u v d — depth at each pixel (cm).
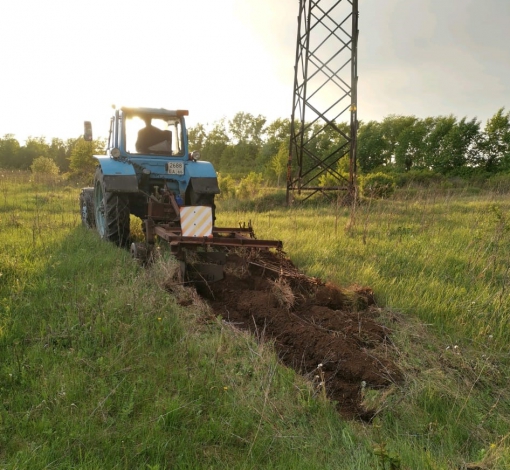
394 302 535
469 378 394
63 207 1260
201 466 272
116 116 789
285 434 307
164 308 465
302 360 404
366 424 335
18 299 475
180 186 776
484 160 3569
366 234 859
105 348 388
